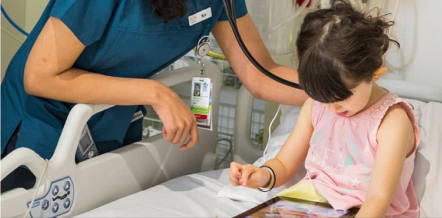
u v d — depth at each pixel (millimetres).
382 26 1312
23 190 1381
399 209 1462
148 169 1735
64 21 1444
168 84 1731
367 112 1437
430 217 1482
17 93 1627
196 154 1916
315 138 1528
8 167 1328
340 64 1242
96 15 1470
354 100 1345
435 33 1903
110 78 1546
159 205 1553
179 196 1614
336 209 1438
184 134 1568
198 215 1510
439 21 1887
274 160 1571
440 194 1504
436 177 1525
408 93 1813
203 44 1670
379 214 1322
